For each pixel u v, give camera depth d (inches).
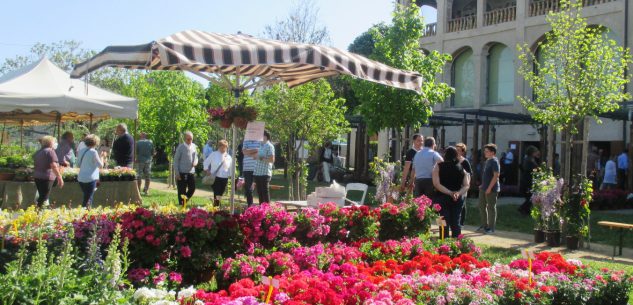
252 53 209.0
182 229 215.6
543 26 903.7
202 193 713.0
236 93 295.3
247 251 230.1
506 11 964.6
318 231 253.1
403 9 509.7
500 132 961.5
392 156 884.6
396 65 490.0
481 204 443.5
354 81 498.9
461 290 176.7
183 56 194.7
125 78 1295.5
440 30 1059.3
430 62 499.8
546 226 397.1
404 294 174.4
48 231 205.0
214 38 225.9
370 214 274.1
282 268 207.0
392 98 480.4
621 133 805.9
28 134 1237.7
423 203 296.8
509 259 311.3
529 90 919.7
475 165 779.4
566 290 200.7
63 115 681.0
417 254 244.2
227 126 291.7
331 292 159.6
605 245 401.1
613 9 807.7
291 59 217.5
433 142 375.2
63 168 470.9
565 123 415.8
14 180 450.6
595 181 764.0
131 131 951.0
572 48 422.9
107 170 484.7
